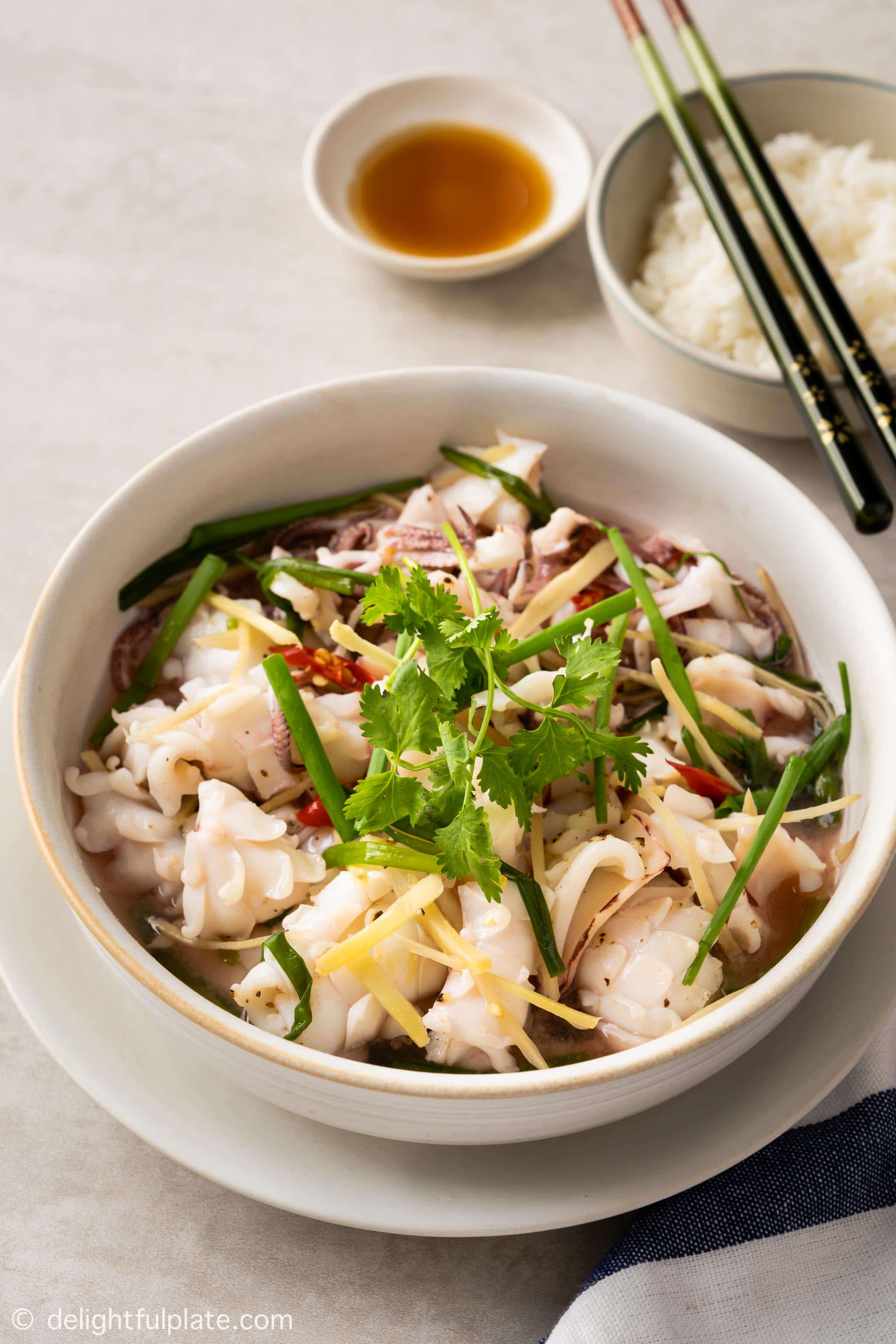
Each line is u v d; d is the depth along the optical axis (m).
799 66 0.59
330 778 0.40
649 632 0.43
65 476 0.50
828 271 0.50
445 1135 0.37
